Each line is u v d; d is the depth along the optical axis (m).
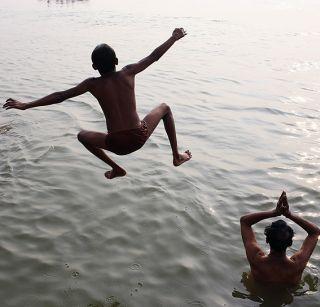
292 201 7.26
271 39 22.34
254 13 32.91
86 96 12.57
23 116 10.92
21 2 37.88
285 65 16.92
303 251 5.32
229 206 7.07
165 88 13.80
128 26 25.78
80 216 6.73
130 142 4.01
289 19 29.92
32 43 20.62
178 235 6.31
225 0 41.41
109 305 5.05
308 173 8.21
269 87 13.94
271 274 5.27
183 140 9.71
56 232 6.34
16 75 15.14
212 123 10.75
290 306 5.10
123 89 3.98
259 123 10.78
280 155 8.98
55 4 37.25
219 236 6.32
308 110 11.73
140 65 4.05
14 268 5.60
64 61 17.31
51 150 8.91
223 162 8.63
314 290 5.33
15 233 6.30
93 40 21.39
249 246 5.41
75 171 8.08
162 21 27.94
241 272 5.63
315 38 22.72
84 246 6.06
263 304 5.12
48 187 7.51
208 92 13.38
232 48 20.05
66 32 23.58
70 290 5.25
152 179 7.85
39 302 5.07
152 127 4.14
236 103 12.33
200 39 22.05
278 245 5.12
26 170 8.09
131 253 5.94
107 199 7.20
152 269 5.64
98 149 4.34
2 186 7.52
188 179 7.86
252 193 7.47
